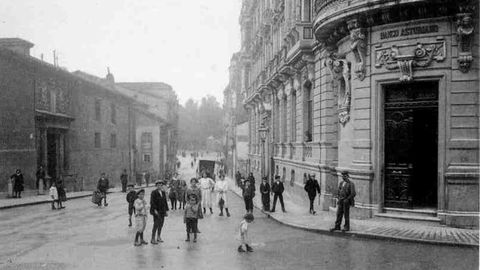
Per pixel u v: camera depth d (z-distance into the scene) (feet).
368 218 55.01
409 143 54.24
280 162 107.76
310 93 83.35
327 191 69.36
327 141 69.26
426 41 51.31
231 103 253.24
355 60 56.70
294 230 53.67
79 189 128.77
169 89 269.23
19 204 82.89
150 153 206.18
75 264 37.09
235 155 207.72
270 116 124.06
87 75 191.72
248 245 41.96
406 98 54.24
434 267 35.47
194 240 46.50
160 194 46.26
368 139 55.31
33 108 108.99
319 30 61.26
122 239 48.26
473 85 49.98
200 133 489.67
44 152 116.26
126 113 178.60
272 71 112.88
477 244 41.98
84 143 140.67
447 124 50.65
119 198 106.22
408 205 54.13
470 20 48.88
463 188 49.93
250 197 69.26
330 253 40.75
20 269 35.53
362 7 52.49
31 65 107.14
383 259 38.27
